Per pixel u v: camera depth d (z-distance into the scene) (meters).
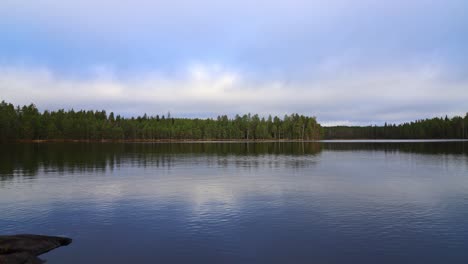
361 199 27.33
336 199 27.38
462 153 80.38
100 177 40.78
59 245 17.03
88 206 25.23
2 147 111.38
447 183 35.31
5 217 22.33
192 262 14.95
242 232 18.92
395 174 43.00
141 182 36.72
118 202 26.55
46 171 46.88
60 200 27.34
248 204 25.66
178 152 91.50
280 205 25.30
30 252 15.48
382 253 15.84
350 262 14.88
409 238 17.81
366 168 50.50
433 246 16.66
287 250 16.27
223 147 124.44
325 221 21.00
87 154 80.62
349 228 19.56
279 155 80.31
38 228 19.97
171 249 16.47
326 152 91.75
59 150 97.00
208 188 32.78
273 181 37.25
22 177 40.69
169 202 26.45
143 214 22.88
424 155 75.56
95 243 17.34
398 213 22.78
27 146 120.44
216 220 21.33
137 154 82.25
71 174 43.59
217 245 16.97
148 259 15.30
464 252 15.86
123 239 17.91
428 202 26.03
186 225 20.30
